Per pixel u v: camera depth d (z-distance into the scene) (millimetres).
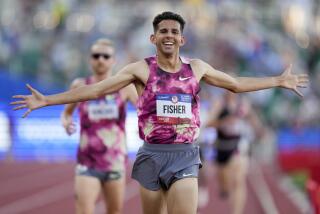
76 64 63406
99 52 17625
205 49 69062
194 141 13359
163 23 13000
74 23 76000
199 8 80000
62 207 28469
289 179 40188
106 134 17406
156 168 13203
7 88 49844
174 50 13039
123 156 17578
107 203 17859
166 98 13055
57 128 51062
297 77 13922
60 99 12969
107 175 17375
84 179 17188
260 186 37219
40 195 32156
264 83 13766
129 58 63062
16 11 74000
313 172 19750
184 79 13141
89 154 17297
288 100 58156
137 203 30219
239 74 65562
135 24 80500
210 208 28469
